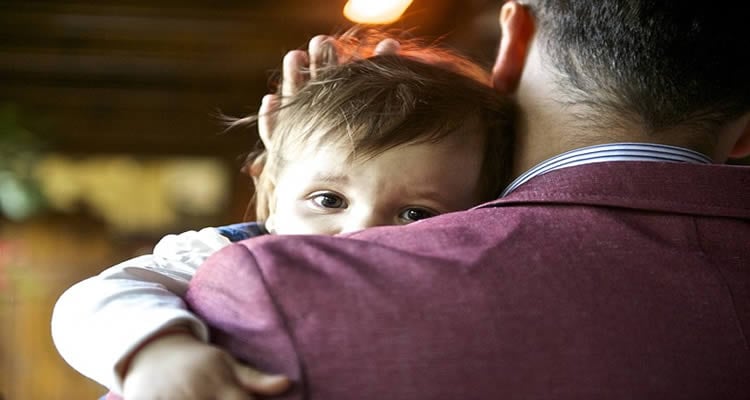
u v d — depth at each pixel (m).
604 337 0.73
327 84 1.09
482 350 0.71
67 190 8.10
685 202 0.80
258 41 6.95
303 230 1.04
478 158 1.06
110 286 0.81
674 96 0.86
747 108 0.90
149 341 0.72
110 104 7.32
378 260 0.75
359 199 1.02
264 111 1.25
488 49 5.38
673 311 0.74
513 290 0.74
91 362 0.74
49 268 6.54
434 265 0.75
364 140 1.01
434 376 0.71
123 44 6.98
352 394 0.70
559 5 0.93
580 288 0.74
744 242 0.78
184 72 7.14
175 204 8.46
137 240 8.27
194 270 0.96
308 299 0.73
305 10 6.69
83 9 6.68
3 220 6.52
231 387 0.69
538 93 0.95
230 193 7.93
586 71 0.90
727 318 0.75
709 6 0.86
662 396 0.72
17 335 5.58
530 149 0.96
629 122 0.88
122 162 8.17
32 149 6.21
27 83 7.15
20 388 5.42
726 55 0.86
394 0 3.58
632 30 0.87
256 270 0.75
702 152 0.89
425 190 1.02
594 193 0.80
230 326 0.74
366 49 1.39
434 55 1.42
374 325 0.72
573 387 0.71
